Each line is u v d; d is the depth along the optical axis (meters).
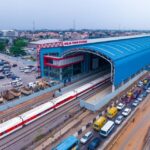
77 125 44.47
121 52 76.81
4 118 47.62
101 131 40.03
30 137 40.12
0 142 38.62
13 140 39.28
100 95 62.41
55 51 76.69
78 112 50.88
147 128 43.16
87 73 87.25
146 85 70.81
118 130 42.31
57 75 75.81
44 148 36.56
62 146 33.66
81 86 67.50
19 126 42.94
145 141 38.56
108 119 46.78
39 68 82.81
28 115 45.25
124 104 54.78
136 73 83.44
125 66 68.38
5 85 72.31
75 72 81.50
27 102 57.50
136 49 91.88
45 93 64.75
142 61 89.50
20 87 69.38
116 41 104.88
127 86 71.12
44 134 41.06
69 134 40.94
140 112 50.59
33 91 65.31
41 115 48.09
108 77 78.00
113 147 36.84
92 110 51.28
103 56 65.44
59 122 45.88
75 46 81.75
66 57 74.75
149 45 113.19
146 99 59.09
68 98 56.34
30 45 171.12
